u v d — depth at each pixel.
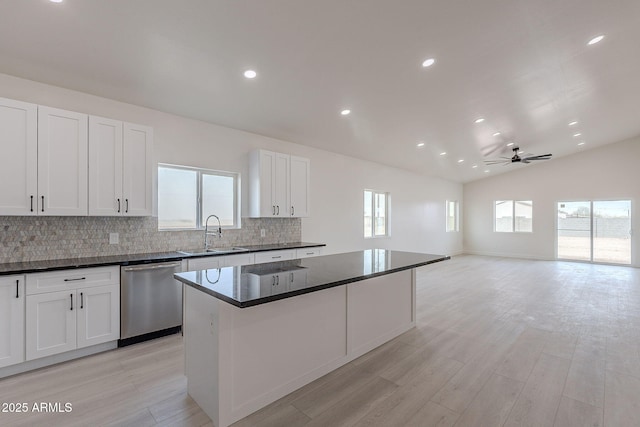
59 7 1.98
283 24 2.29
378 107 3.96
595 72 3.74
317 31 2.40
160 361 2.60
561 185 8.48
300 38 2.47
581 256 8.23
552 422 1.85
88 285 2.65
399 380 2.33
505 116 4.85
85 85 2.93
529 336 3.18
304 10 2.17
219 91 3.24
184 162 3.80
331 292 2.46
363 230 6.44
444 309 4.10
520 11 2.45
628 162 7.55
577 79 3.88
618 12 2.62
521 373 2.44
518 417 1.90
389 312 3.09
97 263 2.69
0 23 2.08
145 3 2.00
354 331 2.68
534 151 7.52
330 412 1.96
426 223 8.52
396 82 3.35
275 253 4.09
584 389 2.21
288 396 2.12
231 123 4.09
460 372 2.45
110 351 2.78
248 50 2.57
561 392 2.17
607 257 7.85
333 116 4.12
